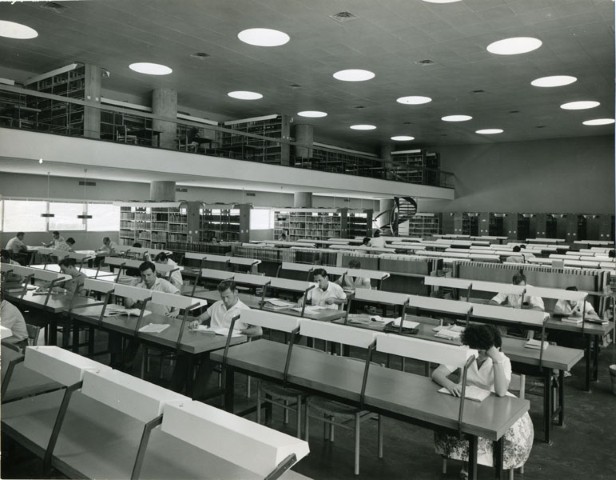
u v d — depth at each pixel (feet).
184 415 6.99
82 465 7.74
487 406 10.33
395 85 45.29
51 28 32.50
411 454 13.57
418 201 87.45
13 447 11.28
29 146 29.89
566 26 30.42
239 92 49.44
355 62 38.58
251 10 28.91
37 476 10.61
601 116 58.13
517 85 44.60
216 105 55.47
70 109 40.14
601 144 72.18
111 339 19.47
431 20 29.81
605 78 42.01
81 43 35.22
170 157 38.14
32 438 8.61
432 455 13.55
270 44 34.17
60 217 58.44
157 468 7.67
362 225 66.28
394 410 10.37
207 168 41.14
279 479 7.52
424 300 16.84
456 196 84.38
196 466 7.77
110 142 34.12
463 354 10.02
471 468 9.73
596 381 20.17
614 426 15.72
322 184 54.65
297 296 28.25
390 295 17.42
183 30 32.45
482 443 11.23
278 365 12.74
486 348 11.34
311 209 61.26
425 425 9.97
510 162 79.46
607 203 71.77
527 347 15.21
